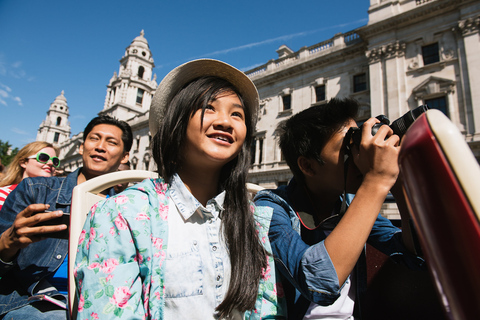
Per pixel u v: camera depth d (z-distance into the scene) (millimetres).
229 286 1115
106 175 1359
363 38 15961
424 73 13672
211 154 1155
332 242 938
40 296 1360
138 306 906
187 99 1211
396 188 1344
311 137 1324
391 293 1694
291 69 19203
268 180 18062
